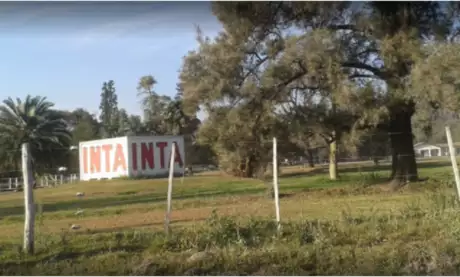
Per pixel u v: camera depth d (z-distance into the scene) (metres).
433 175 25.20
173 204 17.28
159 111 78.31
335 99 19.78
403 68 20.39
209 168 57.12
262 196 19.30
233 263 7.58
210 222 9.55
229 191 23.91
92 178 50.88
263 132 21.39
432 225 9.28
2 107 46.78
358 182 25.03
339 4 20.75
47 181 47.75
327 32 19.61
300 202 16.45
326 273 7.12
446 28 20.48
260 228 9.32
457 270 7.20
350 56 21.11
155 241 8.94
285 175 40.81
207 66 21.28
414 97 19.09
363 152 43.00
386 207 13.24
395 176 21.59
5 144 45.88
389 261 7.48
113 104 107.12
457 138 22.50
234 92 20.88
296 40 19.77
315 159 51.94
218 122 20.88
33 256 8.34
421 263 7.38
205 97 20.89
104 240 9.51
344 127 21.67
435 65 18.03
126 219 13.33
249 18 21.02
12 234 11.19
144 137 47.84
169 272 7.37
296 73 20.75
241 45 21.08
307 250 8.02
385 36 20.05
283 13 21.56
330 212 12.65
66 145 51.59
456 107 18.05
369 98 19.55
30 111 47.53
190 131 54.16
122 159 47.59
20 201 25.58
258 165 21.59
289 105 21.75
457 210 9.52
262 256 7.86
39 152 47.31
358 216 10.95
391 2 20.00
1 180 43.53
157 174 47.97
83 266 7.61
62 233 10.30
